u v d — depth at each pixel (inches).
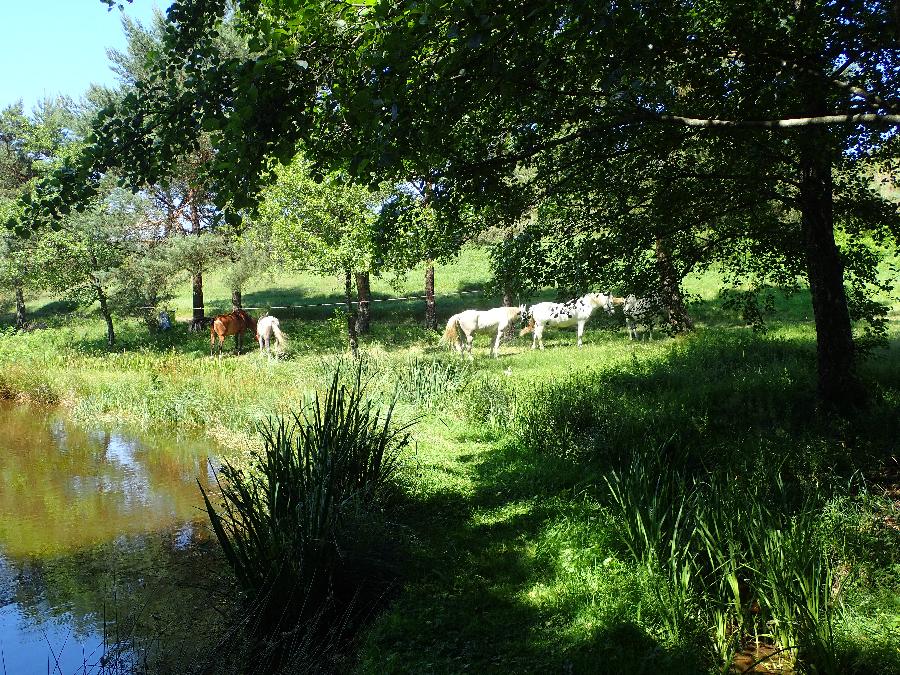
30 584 273.4
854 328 669.3
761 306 992.2
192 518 347.6
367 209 762.2
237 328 972.6
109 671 201.5
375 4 171.3
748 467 280.8
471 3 163.8
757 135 308.0
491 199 268.8
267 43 182.5
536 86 228.1
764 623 186.1
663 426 359.9
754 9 256.5
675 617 182.9
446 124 207.6
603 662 172.1
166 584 265.9
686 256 371.6
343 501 240.5
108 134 192.7
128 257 1140.5
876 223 394.3
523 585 218.4
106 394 681.0
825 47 253.3
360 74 186.9
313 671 190.5
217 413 555.8
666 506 235.8
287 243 818.2
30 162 1323.8
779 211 415.2
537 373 601.6
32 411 679.7
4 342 1063.6
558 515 269.7
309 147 205.8
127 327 1275.8
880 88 233.1
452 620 200.1
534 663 173.8
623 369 560.1
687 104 285.3
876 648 165.2
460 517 283.1
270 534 222.8
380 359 733.9
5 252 1059.9
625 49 205.6
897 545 207.8
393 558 236.4
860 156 351.6
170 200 1153.4
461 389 527.2
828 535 211.5
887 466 285.1
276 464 258.1
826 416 360.5
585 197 329.1
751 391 414.0
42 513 364.8
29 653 218.7
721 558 194.1
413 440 403.9
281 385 616.4
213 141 178.2
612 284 353.7
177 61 200.7
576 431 384.8
